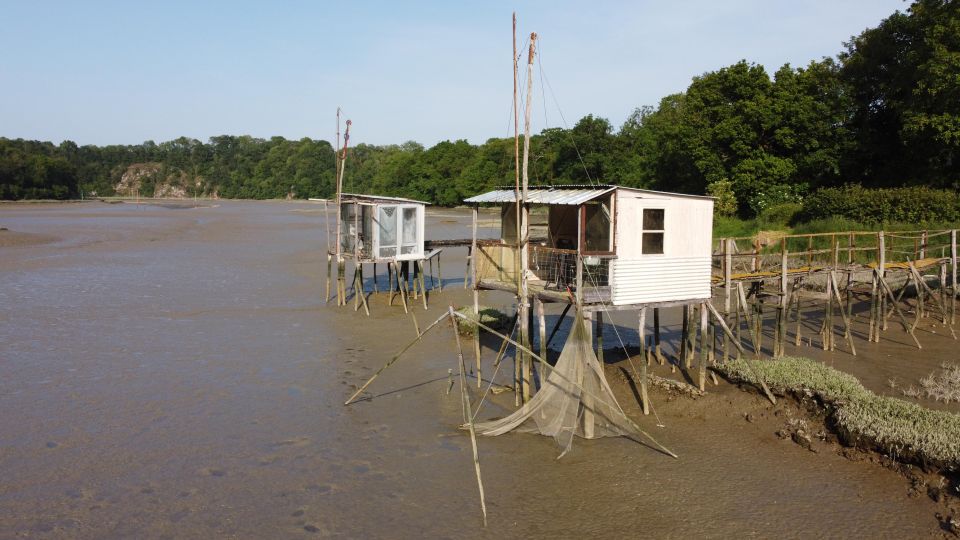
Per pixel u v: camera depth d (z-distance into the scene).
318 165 164.88
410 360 21.09
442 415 16.38
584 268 15.89
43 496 12.08
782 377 16.31
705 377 17.67
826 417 14.88
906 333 23.48
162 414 16.14
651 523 11.36
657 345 20.34
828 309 21.72
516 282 17.70
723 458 13.70
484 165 99.62
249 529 11.12
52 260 43.31
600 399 15.05
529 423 15.37
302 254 48.66
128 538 10.79
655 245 16.41
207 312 27.86
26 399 17.00
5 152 130.75
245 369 19.89
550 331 24.81
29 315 26.73
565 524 11.37
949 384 17.61
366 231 29.42
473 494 12.38
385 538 10.95
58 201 134.75
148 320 26.20
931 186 38.97
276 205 139.75
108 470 13.15
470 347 22.64
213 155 193.25
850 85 41.97
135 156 199.75
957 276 29.86
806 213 41.16
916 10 37.16
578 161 72.69
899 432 13.06
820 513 11.56
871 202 37.19
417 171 115.75
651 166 58.09
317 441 14.70
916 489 12.05
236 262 43.94
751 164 45.16
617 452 14.07
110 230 66.75
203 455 13.91
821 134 43.78
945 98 34.88
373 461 13.74
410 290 34.12
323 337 23.92
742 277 19.94
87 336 23.52
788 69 46.19
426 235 63.66
